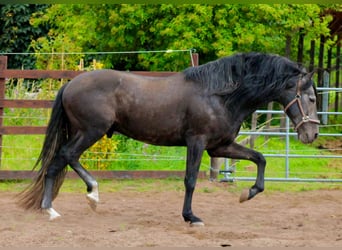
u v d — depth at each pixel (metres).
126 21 18.48
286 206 10.96
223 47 17.66
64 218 9.30
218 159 13.41
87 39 19.09
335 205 11.10
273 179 13.27
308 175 15.21
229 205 10.97
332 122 23.80
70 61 15.77
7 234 7.88
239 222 9.38
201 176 13.55
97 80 8.96
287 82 8.90
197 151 8.80
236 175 14.52
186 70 9.07
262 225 9.15
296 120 8.93
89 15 19.00
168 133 8.95
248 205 11.01
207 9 17.53
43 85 15.23
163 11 18.25
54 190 9.22
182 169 14.70
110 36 19.12
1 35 24.83
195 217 8.88
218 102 8.80
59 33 19.80
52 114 9.12
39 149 14.66
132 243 7.45
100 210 10.16
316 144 20.05
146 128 8.95
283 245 7.47
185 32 17.55
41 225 8.62
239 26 17.86
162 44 18.81
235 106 8.88
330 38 22.89
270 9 17.47
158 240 7.65
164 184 13.05
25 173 12.98
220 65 8.91
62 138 9.17
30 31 24.56
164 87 8.96
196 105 8.78
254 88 8.84
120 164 14.51
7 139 15.11
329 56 24.41
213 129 8.79
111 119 8.94
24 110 15.75
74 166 9.00
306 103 8.88
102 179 13.48
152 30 18.05
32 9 24.50
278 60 8.92
